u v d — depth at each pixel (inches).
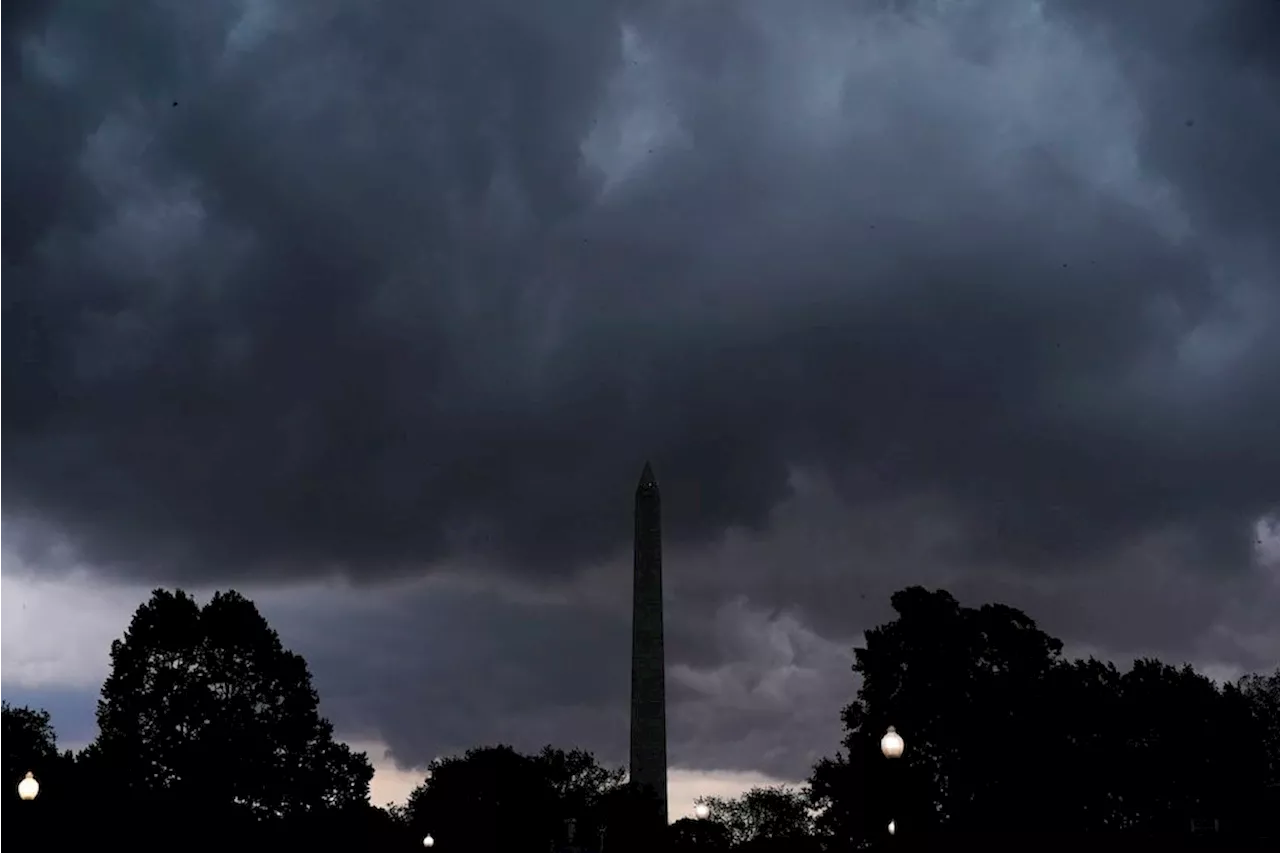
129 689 3988.7
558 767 4761.3
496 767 4687.5
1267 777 4352.9
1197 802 4074.8
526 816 4569.4
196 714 3951.8
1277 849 2652.6
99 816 3336.6
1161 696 4163.4
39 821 3107.8
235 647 4089.6
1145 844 2815.0
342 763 4148.6
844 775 3759.8
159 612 4069.9
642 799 3270.2
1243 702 4279.0
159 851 3467.0
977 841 2886.3
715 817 5349.4
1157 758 4060.0
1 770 3415.4
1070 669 4124.0
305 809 3983.8
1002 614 4131.4
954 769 3878.0
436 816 4569.4
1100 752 4030.5
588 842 4591.5
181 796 3671.3
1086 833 2942.9
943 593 4173.2
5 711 3791.8
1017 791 3821.4
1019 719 3929.6
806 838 3575.3
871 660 4128.9
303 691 4143.7
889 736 1528.1
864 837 3503.9
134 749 3816.4
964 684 4013.3
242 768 3897.6
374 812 4239.7
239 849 3690.9
